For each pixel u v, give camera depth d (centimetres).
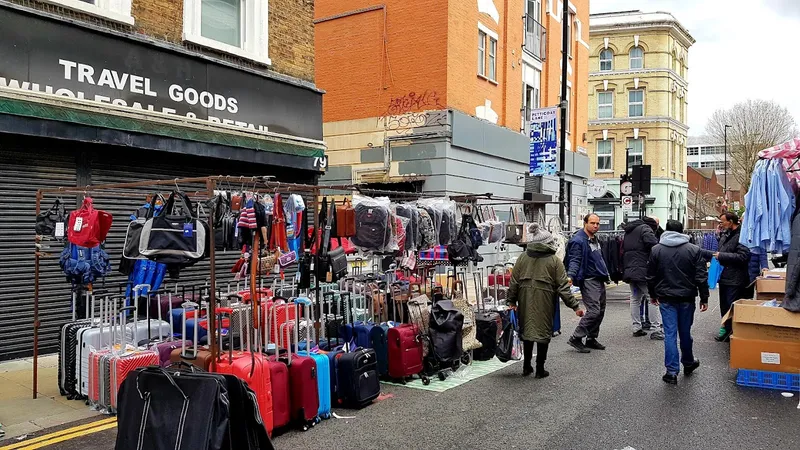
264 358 529
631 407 606
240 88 1055
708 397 638
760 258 988
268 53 1118
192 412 356
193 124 956
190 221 542
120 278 891
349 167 1748
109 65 856
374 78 1705
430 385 698
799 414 581
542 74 2198
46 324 814
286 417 542
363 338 710
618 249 1133
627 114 3972
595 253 871
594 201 2570
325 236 633
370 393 622
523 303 725
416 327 719
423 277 863
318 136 1225
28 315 796
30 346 799
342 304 749
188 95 965
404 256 812
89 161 857
